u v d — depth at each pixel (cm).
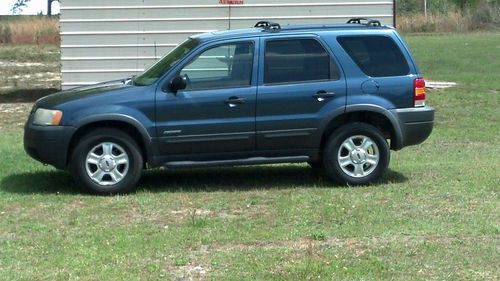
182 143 891
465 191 883
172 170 1055
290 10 1677
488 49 3356
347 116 927
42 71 2784
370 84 916
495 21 4966
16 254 658
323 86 909
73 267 619
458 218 759
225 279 587
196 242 688
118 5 1678
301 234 707
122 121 878
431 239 685
